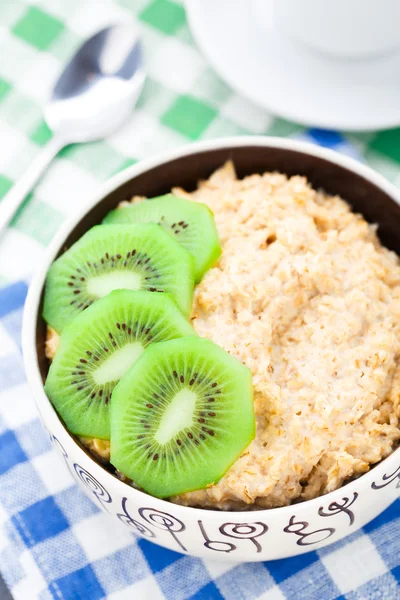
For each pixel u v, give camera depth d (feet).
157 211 1.59
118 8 2.05
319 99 1.88
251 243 1.54
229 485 1.42
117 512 1.47
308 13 1.83
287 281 1.51
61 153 1.92
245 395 1.42
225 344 1.48
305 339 1.50
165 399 1.44
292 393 1.47
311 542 1.47
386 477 1.42
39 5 2.05
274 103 1.87
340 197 1.63
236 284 1.50
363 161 1.87
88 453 1.47
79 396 1.48
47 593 1.60
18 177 1.91
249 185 1.62
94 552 1.62
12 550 1.62
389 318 1.52
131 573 1.61
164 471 1.42
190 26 1.97
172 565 1.61
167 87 1.97
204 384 1.44
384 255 1.60
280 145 1.60
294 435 1.44
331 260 1.54
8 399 1.72
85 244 1.55
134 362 1.47
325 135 1.90
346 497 1.40
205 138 1.93
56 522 1.64
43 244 1.84
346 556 1.60
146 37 2.02
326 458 1.45
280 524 1.40
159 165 1.60
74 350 1.49
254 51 1.92
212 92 1.97
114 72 1.95
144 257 1.53
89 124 1.91
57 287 1.54
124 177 1.58
